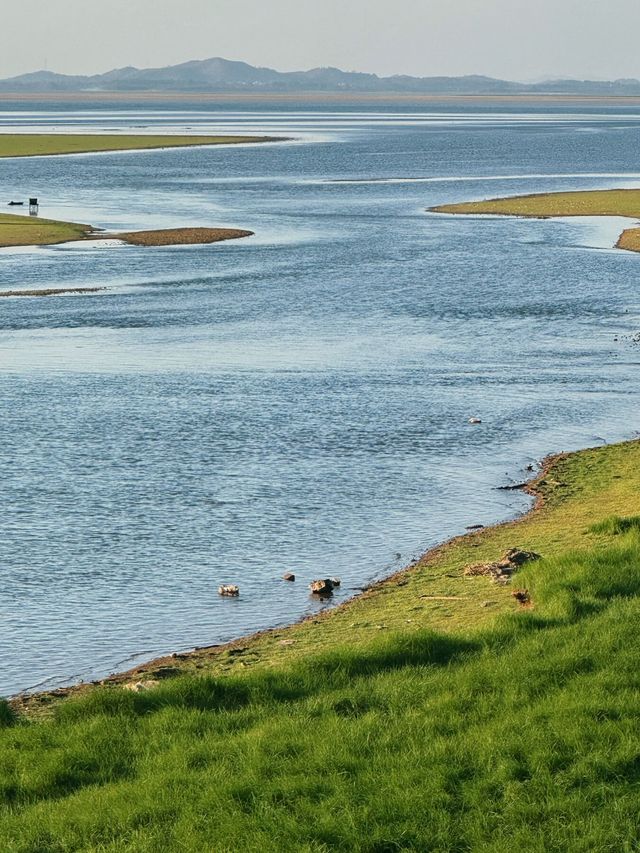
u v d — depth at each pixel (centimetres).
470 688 5850
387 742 5300
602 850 4381
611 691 5691
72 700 6250
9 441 13275
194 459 12581
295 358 18550
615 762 4956
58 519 10506
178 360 18350
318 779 4959
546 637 6519
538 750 5088
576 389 16262
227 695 6075
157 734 5575
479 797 4788
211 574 9144
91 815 4794
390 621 7662
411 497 11244
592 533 9406
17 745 5566
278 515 10669
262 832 4572
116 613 8325
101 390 16088
